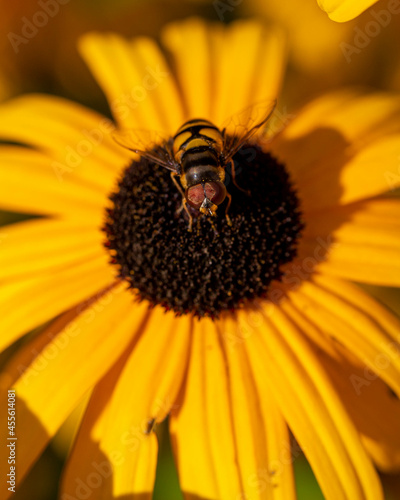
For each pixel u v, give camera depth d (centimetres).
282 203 12
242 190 12
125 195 12
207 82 14
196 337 12
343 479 11
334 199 13
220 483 11
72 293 12
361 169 13
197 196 11
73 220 13
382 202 13
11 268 13
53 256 13
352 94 13
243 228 12
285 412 12
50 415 12
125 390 12
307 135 13
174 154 12
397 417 12
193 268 12
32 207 13
